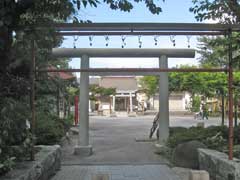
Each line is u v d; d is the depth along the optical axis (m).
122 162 13.05
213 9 9.25
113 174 10.76
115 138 21.55
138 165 12.37
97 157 14.35
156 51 15.99
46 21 7.76
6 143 7.50
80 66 15.37
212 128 14.06
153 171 11.22
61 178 10.16
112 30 9.23
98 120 41.72
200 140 12.88
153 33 9.49
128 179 10.02
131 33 9.46
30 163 8.25
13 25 7.36
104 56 15.53
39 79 15.15
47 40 8.80
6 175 6.88
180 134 13.99
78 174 10.77
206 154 10.09
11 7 6.88
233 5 9.23
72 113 34.22
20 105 8.29
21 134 8.14
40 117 15.88
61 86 21.66
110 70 9.84
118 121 39.62
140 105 65.88
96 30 9.21
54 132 14.66
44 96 18.83
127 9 7.53
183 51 16.09
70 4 7.23
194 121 38.03
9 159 7.02
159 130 16.48
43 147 11.12
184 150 11.71
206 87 24.70
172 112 59.22
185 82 26.42
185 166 11.64
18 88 9.22
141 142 19.33
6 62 7.65
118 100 71.38
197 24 9.05
